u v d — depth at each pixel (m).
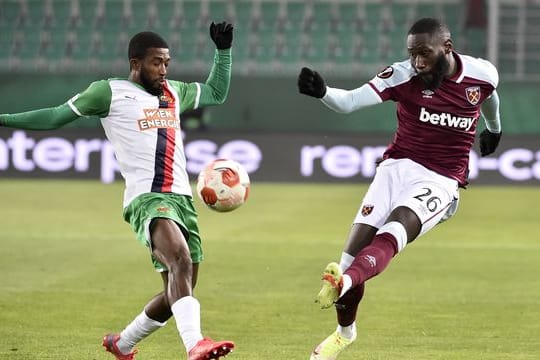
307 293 37.81
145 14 104.31
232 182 24.50
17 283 39.28
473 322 32.72
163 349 28.27
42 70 99.38
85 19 103.81
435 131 25.27
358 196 78.25
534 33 102.06
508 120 86.94
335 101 23.97
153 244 23.09
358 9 104.75
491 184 86.81
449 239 55.47
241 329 31.25
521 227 61.28
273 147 88.62
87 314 33.22
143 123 24.14
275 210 68.94
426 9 104.44
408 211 24.30
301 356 27.48
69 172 88.62
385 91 24.91
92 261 45.41
